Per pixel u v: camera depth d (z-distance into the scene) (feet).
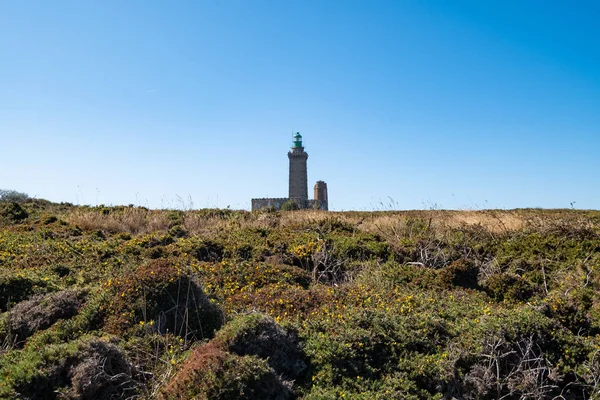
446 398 18.71
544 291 29.66
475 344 20.56
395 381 18.38
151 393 17.03
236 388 16.11
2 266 28.71
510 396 19.06
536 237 38.34
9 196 62.95
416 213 56.03
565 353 21.07
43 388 16.30
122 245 34.45
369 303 24.86
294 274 30.32
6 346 19.40
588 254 33.99
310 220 45.34
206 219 47.34
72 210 55.16
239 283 27.35
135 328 20.21
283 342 18.99
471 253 36.04
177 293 21.88
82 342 17.92
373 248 36.47
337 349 19.19
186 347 19.72
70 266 29.09
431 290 29.01
